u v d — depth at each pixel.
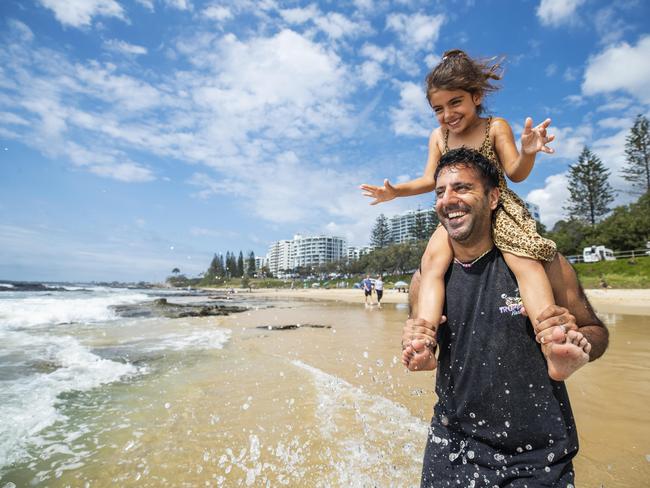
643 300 20.70
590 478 2.47
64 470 2.60
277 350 6.89
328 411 3.72
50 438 3.10
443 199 1.62
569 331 1.32
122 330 9.86
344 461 2.72
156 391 4.36
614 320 12.21
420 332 1.58
